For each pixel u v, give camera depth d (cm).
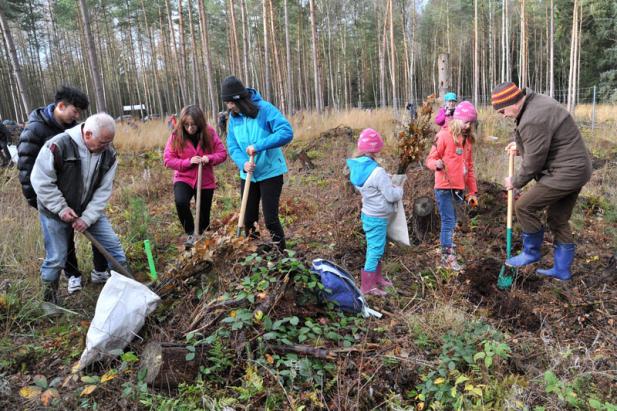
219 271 342
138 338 314
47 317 366
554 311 374
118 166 1109
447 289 401
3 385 276
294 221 625
